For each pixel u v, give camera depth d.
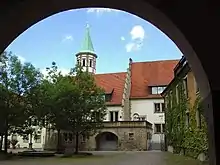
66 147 48.12
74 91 32.53
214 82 4.83
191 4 4.80
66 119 33.03
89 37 79.00
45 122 34.56
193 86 24.69
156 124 51.16
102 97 34.31
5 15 4.87
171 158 25.59
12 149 49.94
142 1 4.82
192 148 24.84
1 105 30.00
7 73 30.64
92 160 25.28
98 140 47.81
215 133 4.78
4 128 30.36
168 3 4.78
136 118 51.91
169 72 55.84
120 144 45.81
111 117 52.62
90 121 34.00
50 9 5.23
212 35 4.79
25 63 31.83
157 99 51.91
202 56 4.79
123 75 57.97
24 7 4.89
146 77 56.19
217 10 4.79
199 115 23.20
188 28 4.78
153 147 49.78
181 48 5.39
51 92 32.69
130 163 21.41
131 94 53.62
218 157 4.74
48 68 33.56
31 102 32.25
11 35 5.36
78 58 77.56
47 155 31.91
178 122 31.12
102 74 58.94
